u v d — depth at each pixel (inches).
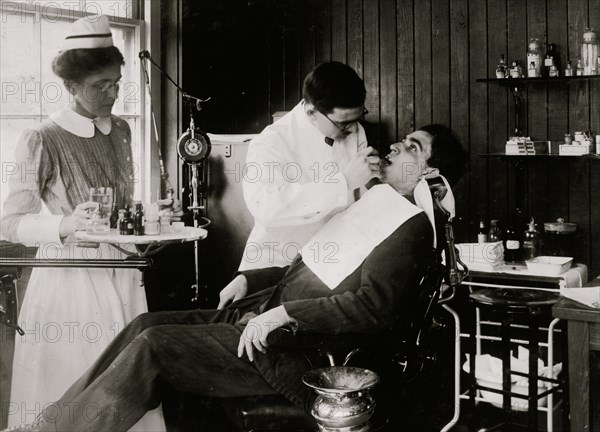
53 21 124.4
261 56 179.8
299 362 80.7
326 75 91.0
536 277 134.0
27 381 96.4
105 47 105.0
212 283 155.1
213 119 164.7
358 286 83.6
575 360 92.6
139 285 106.0
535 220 158.2
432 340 156.5
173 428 102.5
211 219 155.3
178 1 153.2
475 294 114.0
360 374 74.4
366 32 173.8
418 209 83.2
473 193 164.7
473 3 162.4
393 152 88.6
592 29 148.1
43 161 98.8
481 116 163.2
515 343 149.9
